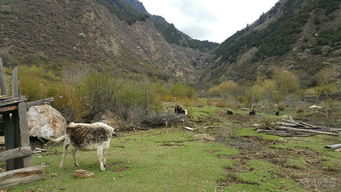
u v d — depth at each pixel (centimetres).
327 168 1244
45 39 8325
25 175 898
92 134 1034
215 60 18462
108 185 875
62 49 8369
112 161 1185
